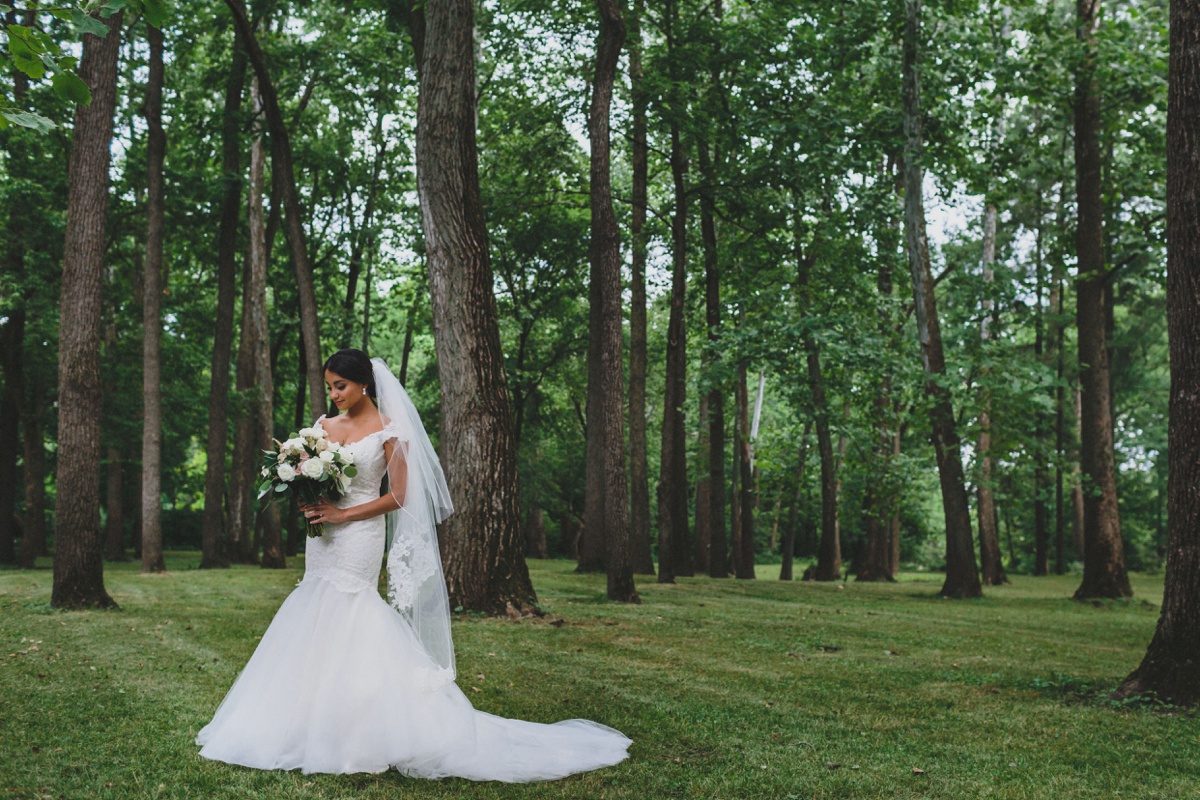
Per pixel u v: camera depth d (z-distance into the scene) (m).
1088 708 6.46
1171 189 6.69
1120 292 31.59
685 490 24.12
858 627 11.60
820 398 19.48
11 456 24.28
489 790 4.11
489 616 10.66
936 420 18.30
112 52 12.00
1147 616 15.12
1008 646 10.17
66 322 11.72
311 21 23.58
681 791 4.23
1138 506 42.69
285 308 29.88
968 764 4.87
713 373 18.69
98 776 4.13
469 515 10.87
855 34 17.78
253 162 25.08
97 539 11.80
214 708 5.59
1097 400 18.39
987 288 18.06
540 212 27.31
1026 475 26.33
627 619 11.32
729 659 8.31
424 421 34.75
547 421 37.22
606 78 14.30
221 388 22.41
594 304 22.39
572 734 5.08
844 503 26.16
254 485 29.00
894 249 19.14
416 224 29.06
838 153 17.67
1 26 4.29
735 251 22.05
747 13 21.52
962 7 18.22
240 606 12.23
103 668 6.98
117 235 24.61
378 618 4.59
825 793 4.25
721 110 19.05
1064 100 18.75
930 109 18.58
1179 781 4.61
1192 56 6.57
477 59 23.19
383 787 4.08
